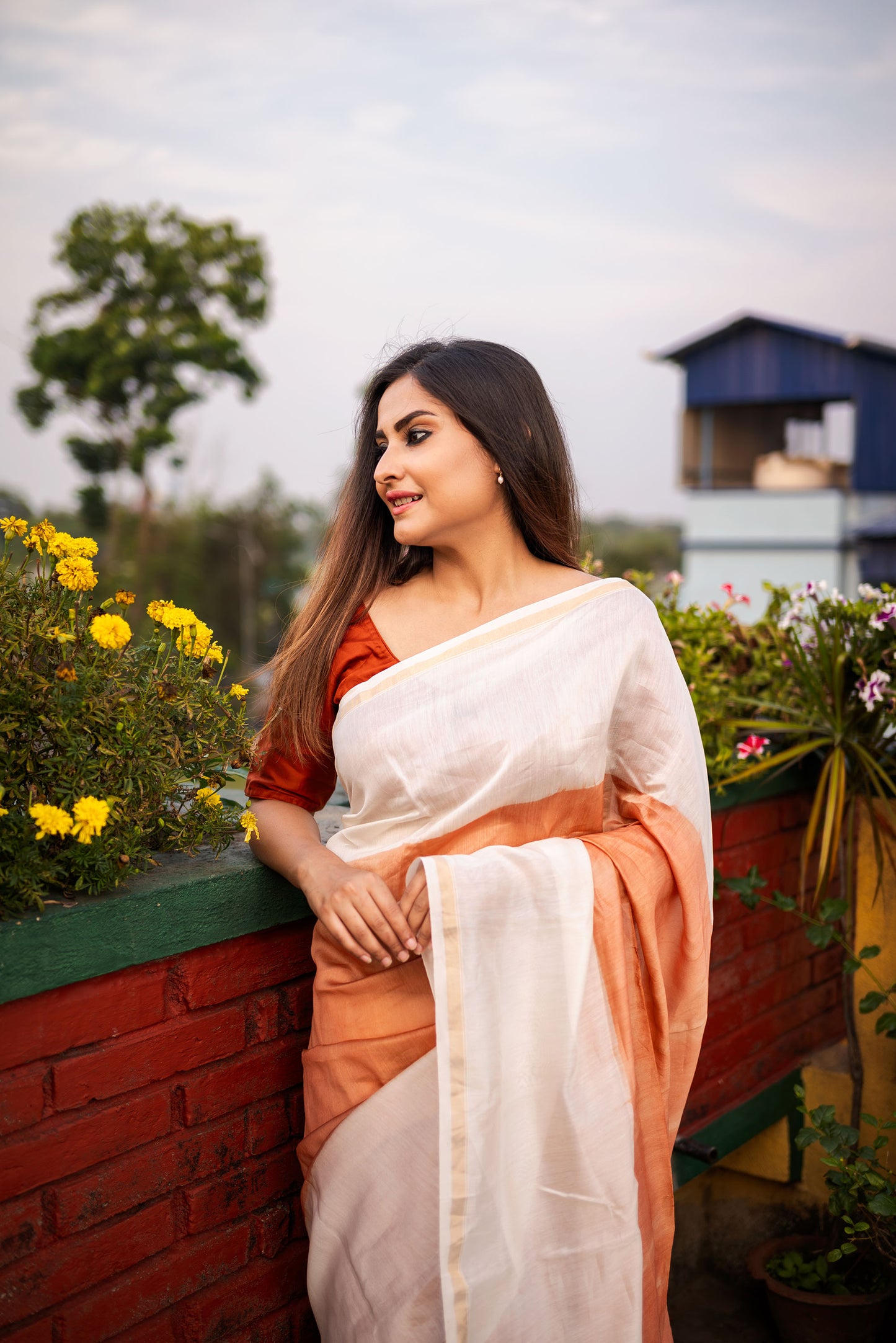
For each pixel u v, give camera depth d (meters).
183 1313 1.72
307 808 1.86
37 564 1.63
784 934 3.04
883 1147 2.97
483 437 1.73
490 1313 1.55
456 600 1.81
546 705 1.64
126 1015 1.59
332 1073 1.66
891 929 2.99
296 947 1.84
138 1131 1.62
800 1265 2.84
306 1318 1.91
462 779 1.63
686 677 2.76
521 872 1.59
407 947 1.57
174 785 1.59
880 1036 3.01
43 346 27.42
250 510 30.23
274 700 1.82
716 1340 2.87
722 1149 2.76
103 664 1.54
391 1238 1.61
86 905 1.50
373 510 1.86
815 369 23.19
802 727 2.78
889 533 22.78
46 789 1.51
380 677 1.68
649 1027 1.75
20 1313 1.50
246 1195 1.79
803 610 2.82
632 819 1.82
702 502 24.03
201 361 27.58
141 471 27.91
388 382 1.84
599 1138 1.62
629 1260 1.62
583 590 1.75
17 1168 1.47
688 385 24.16
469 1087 1.54
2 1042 1.44
